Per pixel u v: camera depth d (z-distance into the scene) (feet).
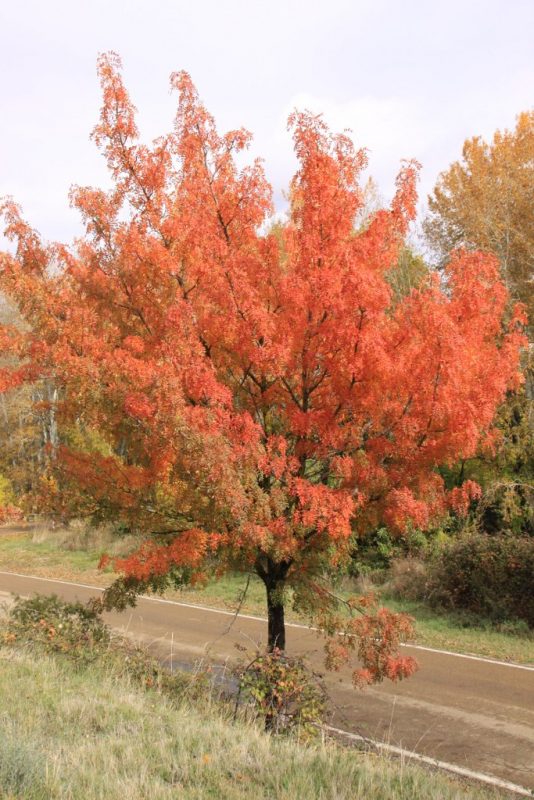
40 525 108.37
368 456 25.14
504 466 61.82
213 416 22.45
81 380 22.90
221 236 26.30
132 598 28.14
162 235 25.58
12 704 20.22
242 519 22.38
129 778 14.61
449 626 47.03
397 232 25.85
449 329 22.38
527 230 76.64
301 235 25.25
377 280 23.93
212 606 56.13
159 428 22.12
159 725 19.53
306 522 22.76
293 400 26.27
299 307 24.30
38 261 25.98
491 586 48.70
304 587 26.58
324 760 17.28
